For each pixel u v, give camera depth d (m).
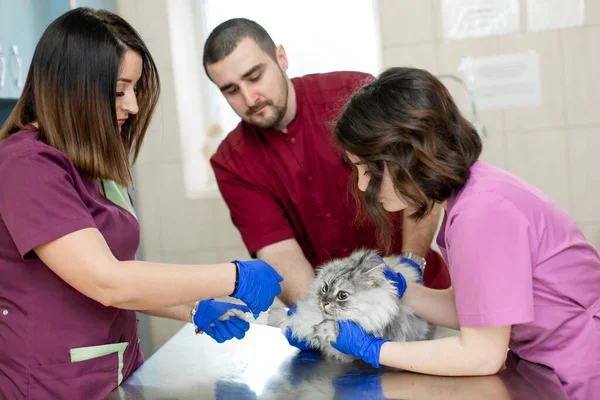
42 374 1.29
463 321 1.17
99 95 1.27
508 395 1.11
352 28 3.19
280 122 2.02
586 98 3.06
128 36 1.36
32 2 2.53
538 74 3.06
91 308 1.34
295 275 1.90
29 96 1.36
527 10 3.02
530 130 3.10
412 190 1.18
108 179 1.35
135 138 1.57
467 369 1.19
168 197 3.35
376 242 2.03
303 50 3.23
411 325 1.42
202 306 1.52
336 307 1.33
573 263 1.23
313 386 1.24
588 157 3.10
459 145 1.20
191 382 1.30
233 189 2.12
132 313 1.53
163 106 3.29
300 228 2.17
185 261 3.38
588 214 3.13
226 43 1.84
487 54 3.07
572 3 3.00
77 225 1.17
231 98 1.94
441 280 2.11
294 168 2.05
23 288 1.30
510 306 1.13
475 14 3.05
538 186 3.14
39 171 1.19
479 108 3.11
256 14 3.23
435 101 1.18
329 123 1.69
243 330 1.50
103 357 1.37
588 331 1.23
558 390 1.13
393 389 1.18
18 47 2.38
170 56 3.25
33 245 1.15
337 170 2.03
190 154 3.32
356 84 2.10
